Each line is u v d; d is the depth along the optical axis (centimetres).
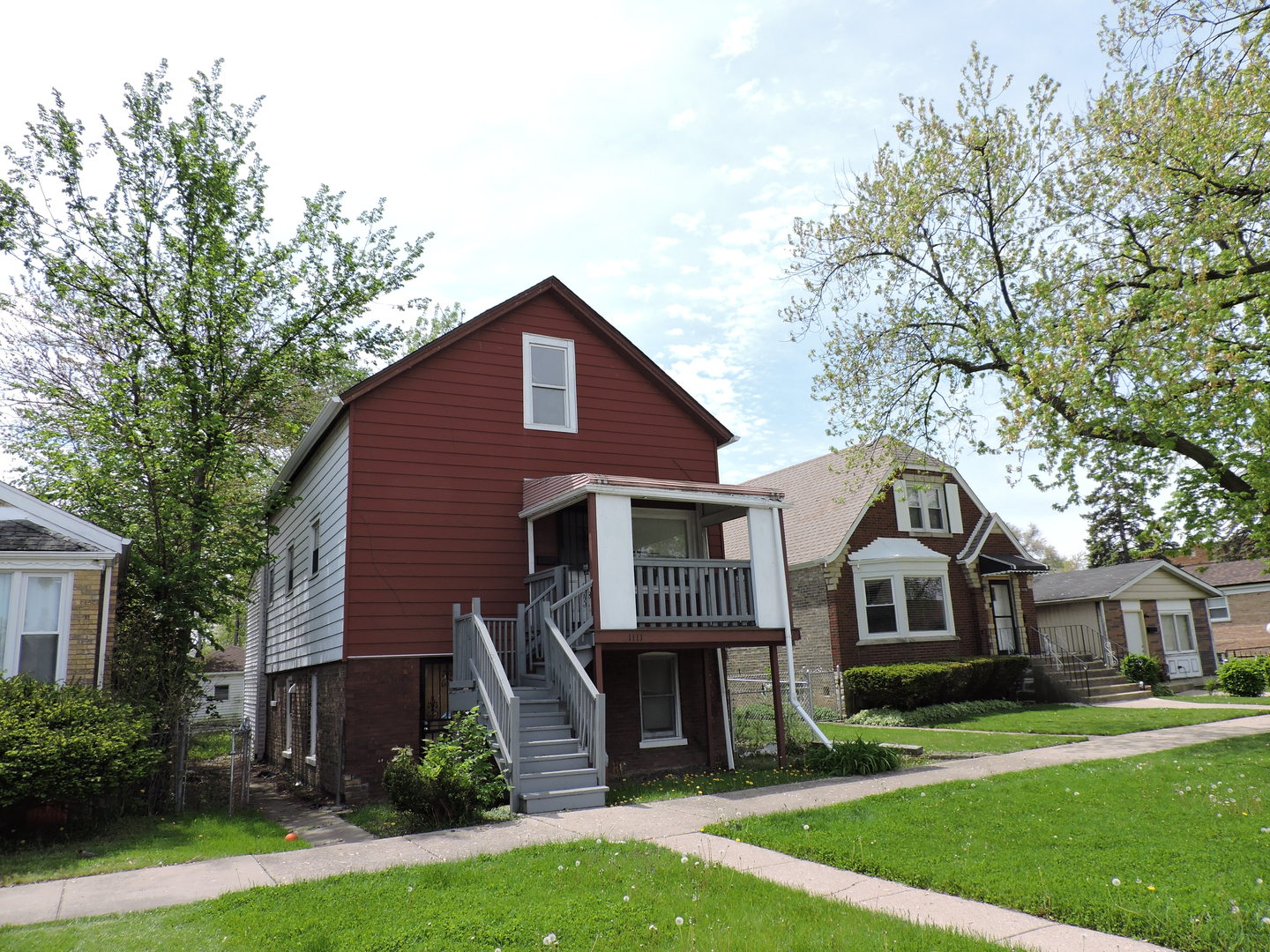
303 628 1566
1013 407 1327
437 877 652
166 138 1647
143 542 1455
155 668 1245
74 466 1526
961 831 760
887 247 1800
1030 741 1478
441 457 1351
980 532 2548
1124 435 1270
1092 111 1447
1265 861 624
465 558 1332
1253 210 1242
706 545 1531
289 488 1739
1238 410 1149
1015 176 1638
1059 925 523
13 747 848
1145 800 876
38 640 1100
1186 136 1233
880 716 1998
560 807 980
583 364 1524
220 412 1664
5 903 620
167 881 679
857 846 718
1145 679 2531
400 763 948
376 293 1817
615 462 1505
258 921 554
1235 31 1147
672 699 1427
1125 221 1395
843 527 2300
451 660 1295
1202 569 2384
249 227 1733
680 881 623
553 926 529
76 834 912
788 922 522
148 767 1016
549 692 1174
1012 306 1639
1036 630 2634
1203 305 1092
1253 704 2072
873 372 1816
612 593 1175
